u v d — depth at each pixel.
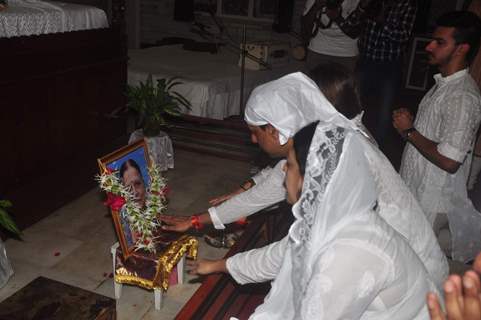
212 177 4.24
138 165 2.40
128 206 2.31
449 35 1.97
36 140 3.18
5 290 2.57
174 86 4.90
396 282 0.98
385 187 1.38
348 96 1.47
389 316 1.01
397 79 4.21
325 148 1.00
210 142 4.74
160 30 8.83
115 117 4.07
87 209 3.51
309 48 4.04
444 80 2.06
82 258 2.91
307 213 1.01
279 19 7.89
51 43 3.16
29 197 3.17
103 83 3.86
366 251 0.95
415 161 2.27
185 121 4.84
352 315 0.94
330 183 0.98
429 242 1.42
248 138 4.64
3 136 2.89
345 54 3.89
